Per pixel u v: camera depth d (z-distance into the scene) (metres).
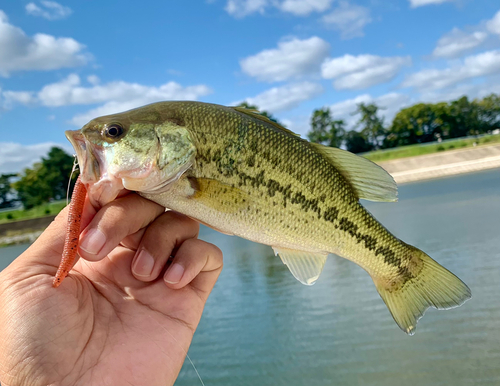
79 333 0.19
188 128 0.26
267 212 0.26
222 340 0.83
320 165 0.28
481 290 0.89
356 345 0.75
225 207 0.26
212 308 1.01
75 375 0.18
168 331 0.23
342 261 1.25
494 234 1.29
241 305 1.00
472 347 0.70
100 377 0.19
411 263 0.31
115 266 0.24
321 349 0.76
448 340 0.73
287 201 0.27
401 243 0.31
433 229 1.54
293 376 0.69
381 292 0.31
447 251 1.21
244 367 0.73
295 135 0.28
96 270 0.23
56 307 0.19
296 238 0.28
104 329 0.21
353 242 0.29
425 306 0.30
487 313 0.79
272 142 0.27
